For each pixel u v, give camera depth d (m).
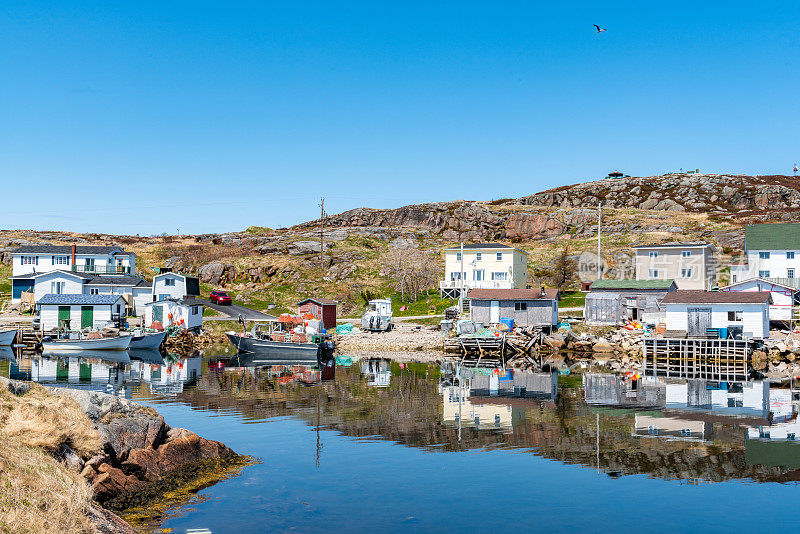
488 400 39.59
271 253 124.50
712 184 167.38
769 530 18.20
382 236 138.38
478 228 144.12
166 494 19.59
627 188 172.62
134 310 86.56
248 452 25.80
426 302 97.44
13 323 77.19
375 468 23.78
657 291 76.50
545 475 23.27
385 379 49.38
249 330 81.50
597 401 39.56
